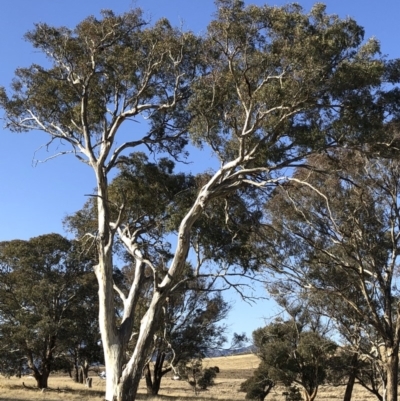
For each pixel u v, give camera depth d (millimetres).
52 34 19953
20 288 42188
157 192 23531
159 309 18547
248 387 47469
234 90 18266
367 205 24953
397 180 24906
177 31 20344
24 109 21609
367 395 57312
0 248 43312
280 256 25266
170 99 21453
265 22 17219
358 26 17188
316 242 25344
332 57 17453
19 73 21219
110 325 18703
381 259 26359
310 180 23875
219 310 42438
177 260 18656
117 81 20812
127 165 23266
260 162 18859
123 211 21891
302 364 39469
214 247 23828
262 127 18125
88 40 19922
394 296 27875
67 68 20250
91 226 27688
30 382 49656
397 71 18312
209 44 18453
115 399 17781
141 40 20453
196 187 23344
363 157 22266
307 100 17344
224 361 104500
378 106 18594
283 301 28984
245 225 22844
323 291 25875
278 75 17484
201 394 50656
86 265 43812
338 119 18266
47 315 42375
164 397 37812
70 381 61281
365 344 31109
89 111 20953
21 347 41656
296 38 17031
